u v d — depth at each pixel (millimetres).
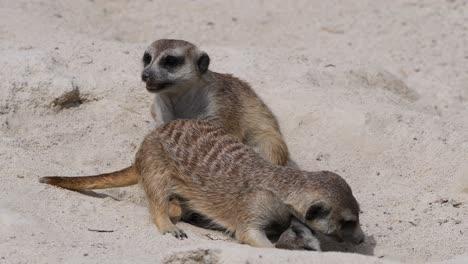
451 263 8047
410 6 17578
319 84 13273
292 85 12812
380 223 9734
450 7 17531
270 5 17469
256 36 16281
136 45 13867
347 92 13055
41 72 12094
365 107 12297
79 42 13547
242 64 13461
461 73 15070
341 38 16266
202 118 11164
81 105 12211
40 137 11266
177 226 9484
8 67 12070
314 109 12219
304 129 12086
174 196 9727
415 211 10141
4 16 14375
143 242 8648
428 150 11406
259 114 11523
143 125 11984
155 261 7891
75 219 9039
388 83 13984
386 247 9180
